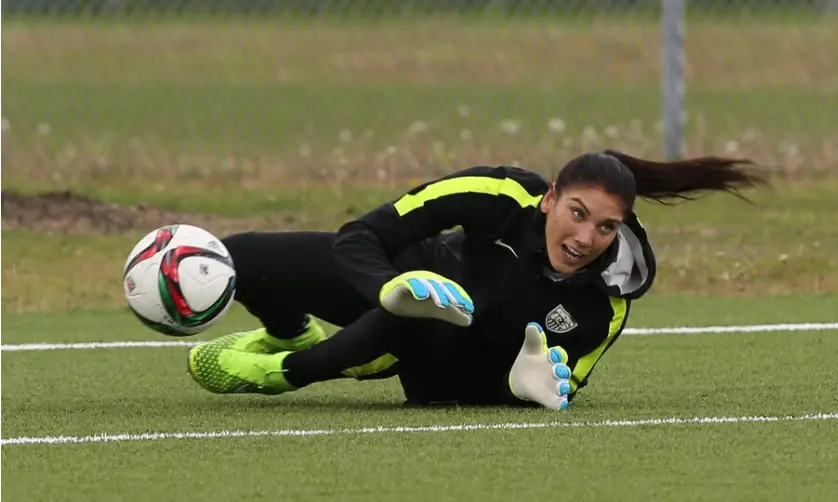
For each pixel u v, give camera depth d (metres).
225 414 16.69
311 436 15.24
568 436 15.13
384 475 13.47
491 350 16.80
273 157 41.16
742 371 19.88
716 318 24.88
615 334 16.80
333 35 78.00
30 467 13.91
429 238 16.69
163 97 61.47
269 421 16.16
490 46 75.44
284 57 73.88
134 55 72.88
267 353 18.28
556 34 74.38
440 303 15.05
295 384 17.30
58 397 18.16
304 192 35.75
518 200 16.23
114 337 23.50
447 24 76.56
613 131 42.81
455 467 13.77
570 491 12.90
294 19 74.06
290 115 56.53
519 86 65.75
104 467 13.90
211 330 24.23
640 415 16.38
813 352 21.50
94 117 55.00
